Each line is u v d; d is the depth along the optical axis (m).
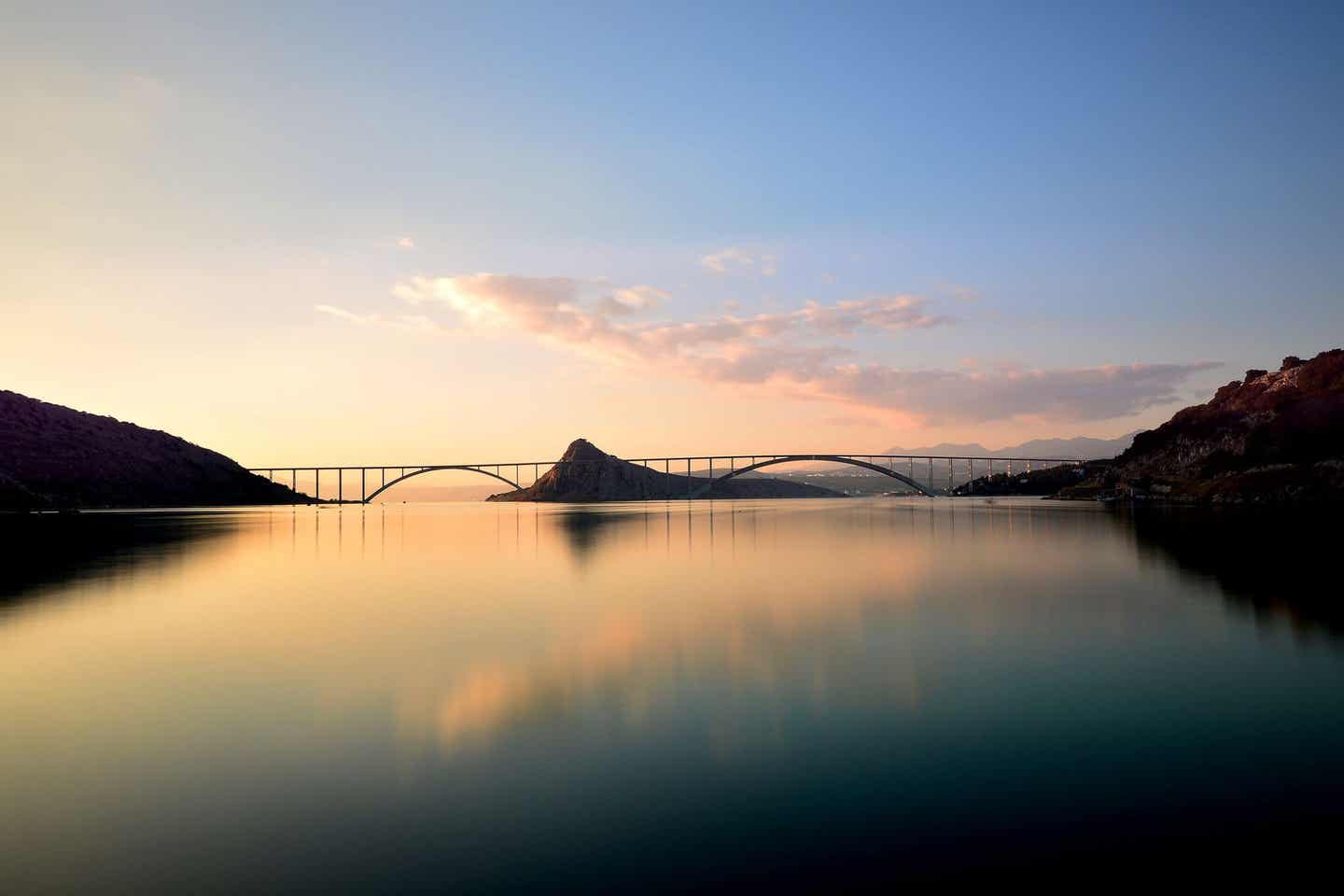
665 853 6.60
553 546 45.78
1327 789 7.77
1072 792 7.77
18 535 54.47
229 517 105.25
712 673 13.09
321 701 11.49
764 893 5.91
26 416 174.00
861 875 6.17
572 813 7.46
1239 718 10.20
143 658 14.58
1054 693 11.55
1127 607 19.42
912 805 7.52
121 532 59.88
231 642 16.12
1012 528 54.03
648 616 19.23
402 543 49.28
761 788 8.02
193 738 9.80
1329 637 15.27
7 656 14.77
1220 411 107.31
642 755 9.07
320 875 6.32
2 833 7.15
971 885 5.99
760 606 20.78
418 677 12.98
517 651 15.06
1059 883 6.00
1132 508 80.12
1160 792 7.75
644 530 62.97
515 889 6.03
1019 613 18.91
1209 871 6.16
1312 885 5.91
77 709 11.09
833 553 37.75
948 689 11.88
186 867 6.47
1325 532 40.31
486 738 9.73
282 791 8.09
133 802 7.83
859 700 11.31
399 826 7.22
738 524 72.31
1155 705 10.87
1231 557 30.02
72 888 6.15
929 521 70.81
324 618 19.30
